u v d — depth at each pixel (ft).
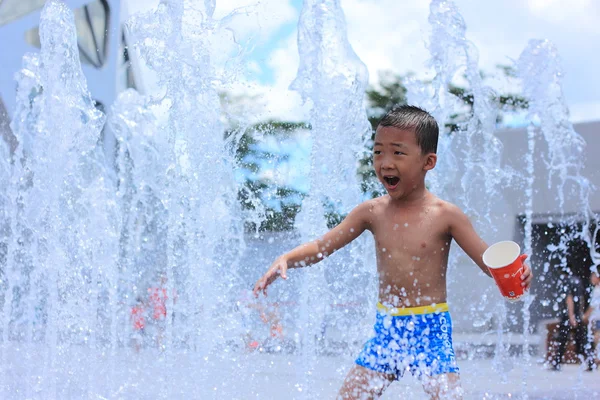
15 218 17.95
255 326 14.28
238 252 15.55
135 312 18.13
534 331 35.45
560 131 21.16
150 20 14.51
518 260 7.73
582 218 39.68
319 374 11.85
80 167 16.29
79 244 16.21
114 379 12.16
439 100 18.22
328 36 14.60
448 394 7.82
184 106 14.80
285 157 20.26
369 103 54.19
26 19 43.80
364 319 13.12
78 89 15.65
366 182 25.20
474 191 23.40
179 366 12.96
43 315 15.64
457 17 17.76
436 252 8.32
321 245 8.84
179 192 14.98
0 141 19.95
